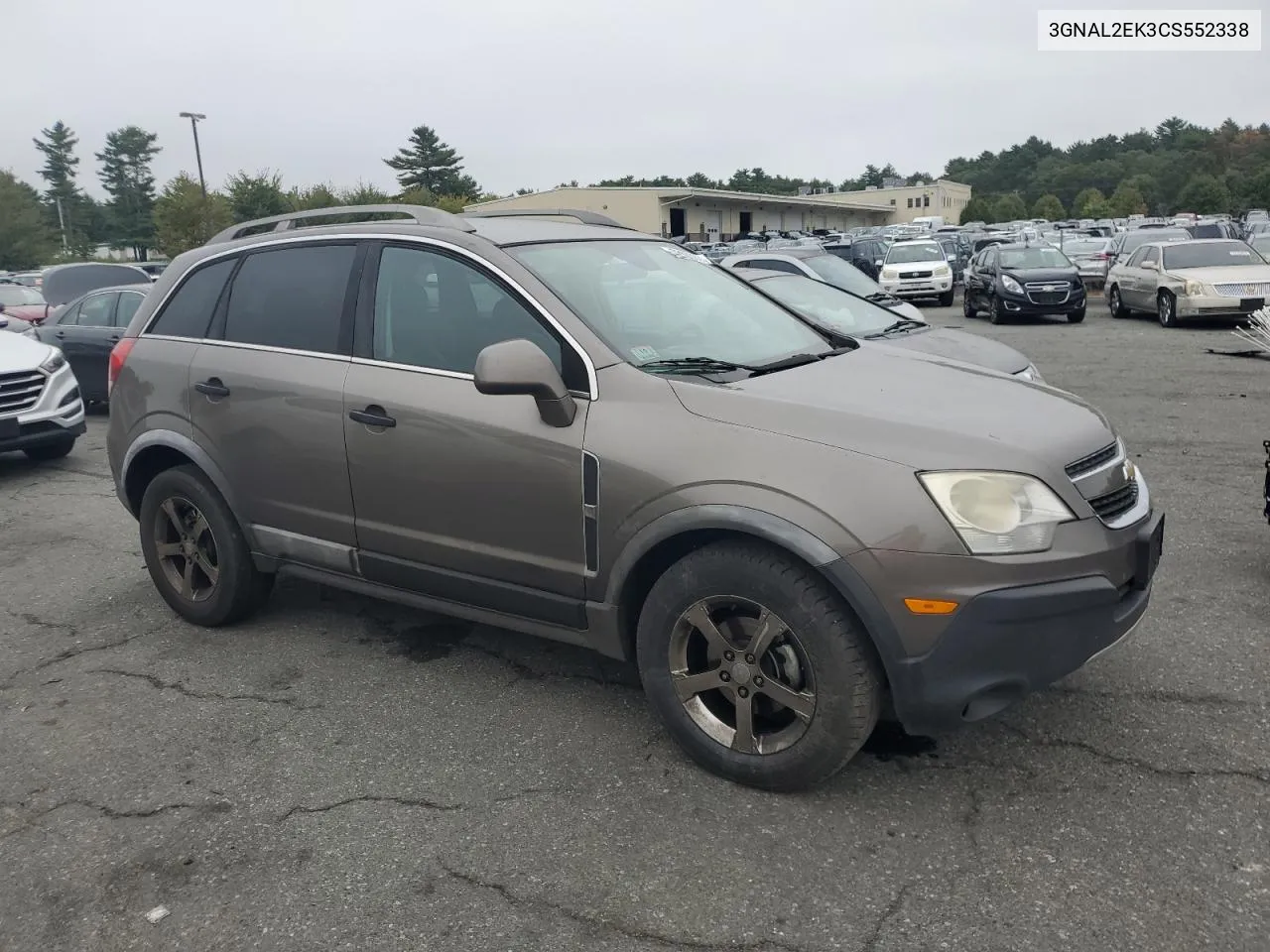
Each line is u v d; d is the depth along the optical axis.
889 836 2.96
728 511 3.02
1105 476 3.14
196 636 4.71
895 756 3.40
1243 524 5.77
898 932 2.56
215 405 4.36
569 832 3.04
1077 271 19.95
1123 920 2.56
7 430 8.20
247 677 4.23
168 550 4.79
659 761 3.43
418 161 95.88
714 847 2.94
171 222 48.09
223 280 4.54
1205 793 3.09
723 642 3.19
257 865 2.95
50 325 12.20
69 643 4.70
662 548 3.32
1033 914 2.60
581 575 3.42
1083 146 180.88
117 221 110.25
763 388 3.30
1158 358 13.55
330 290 4.12
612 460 3.26
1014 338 17.11
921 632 2.85
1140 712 3.60
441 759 3.51
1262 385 10.84
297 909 2.75
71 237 107.81
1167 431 8.52
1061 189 155.50
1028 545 2.86
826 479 2.94
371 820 3.15
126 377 4.77
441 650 4.45
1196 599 4.64
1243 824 2.93
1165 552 5.30
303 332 4.17
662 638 3.29
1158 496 6.43
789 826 3.03
